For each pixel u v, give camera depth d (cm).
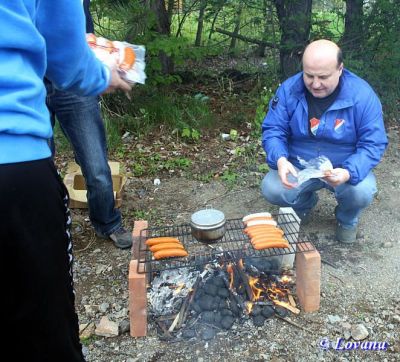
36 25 125
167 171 452
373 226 350
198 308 256
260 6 634
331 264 305
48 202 125
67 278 135
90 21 280
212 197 404
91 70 146
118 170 404
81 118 287
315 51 268
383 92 567
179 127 527
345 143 296
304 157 310
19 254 121
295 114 296
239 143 507
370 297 277
